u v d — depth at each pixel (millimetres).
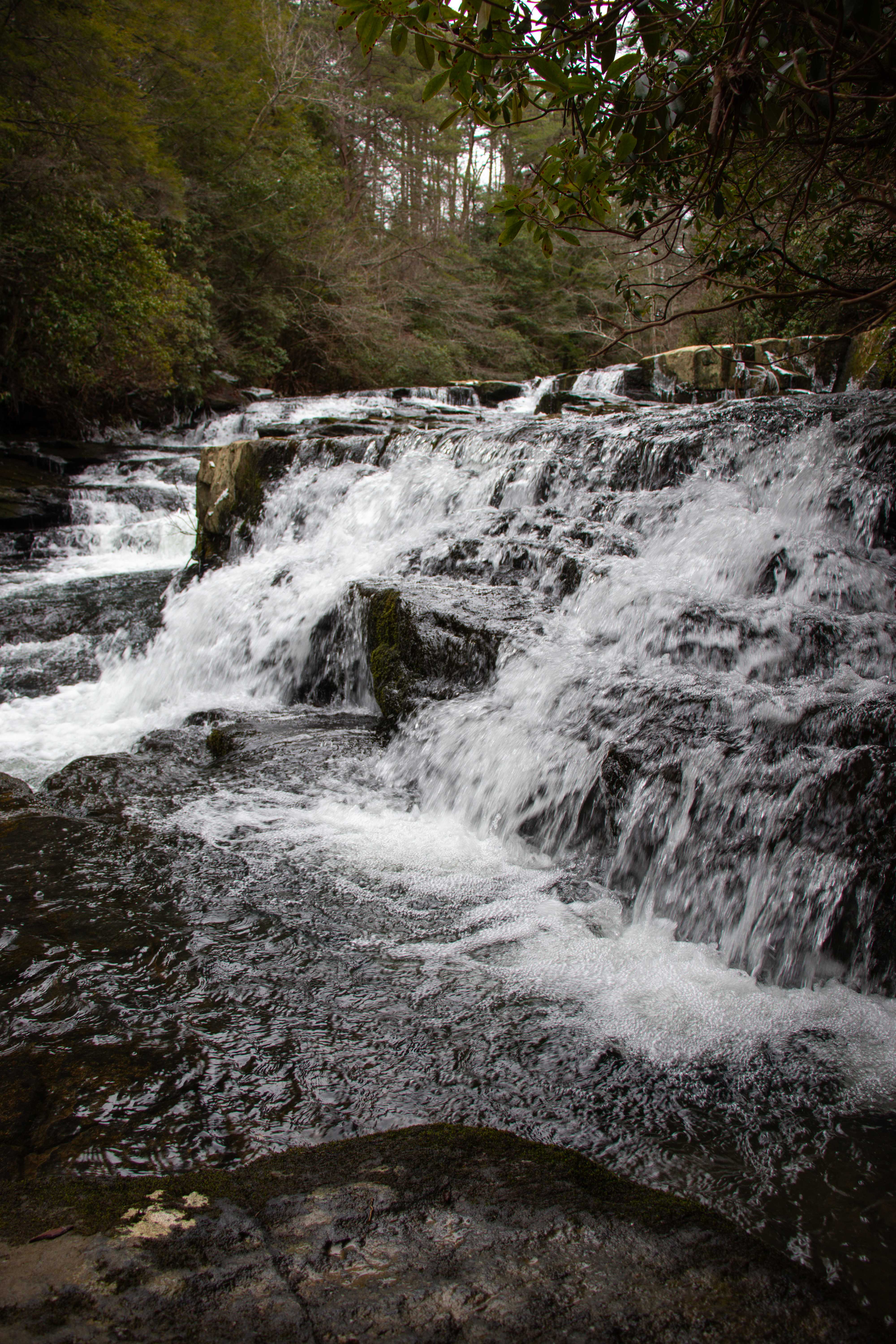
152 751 4754
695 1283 1378
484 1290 1326
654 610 4262
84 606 8039
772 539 4645
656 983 2541
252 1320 1220
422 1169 1665
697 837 2967
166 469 13594
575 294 32219
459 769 3900
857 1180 1756
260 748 4535
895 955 2436
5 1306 1229
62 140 12734
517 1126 1903
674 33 2250
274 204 21766
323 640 5594
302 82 23484
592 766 3389
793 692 3480
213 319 19859
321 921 2854
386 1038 2219
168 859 3279
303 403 19266
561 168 2467
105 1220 1471
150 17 15250
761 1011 2402
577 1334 1248
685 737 3307
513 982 2521
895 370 10062
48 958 2531
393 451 7516
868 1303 1425
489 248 33906
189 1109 1894
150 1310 1229
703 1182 1746
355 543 6949
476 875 3252
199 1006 2332
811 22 1850
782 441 5320
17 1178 1630
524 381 31328
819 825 2715
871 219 4961
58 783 4168
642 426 6199
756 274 3809
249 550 7723
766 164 2678
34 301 12969
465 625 4520
